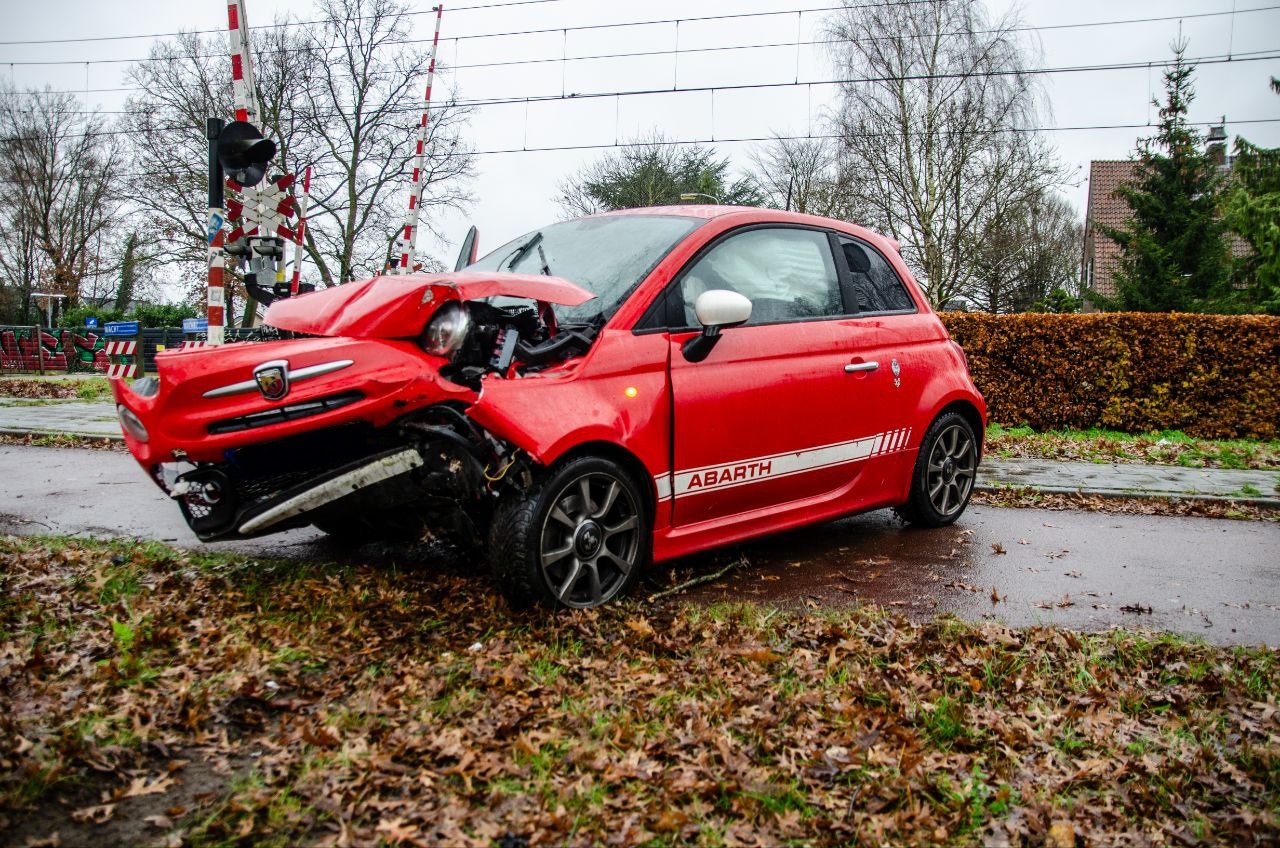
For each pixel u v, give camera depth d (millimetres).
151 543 5180
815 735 3002
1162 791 2818
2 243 47219
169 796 2596
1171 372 12594
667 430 4406
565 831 2477
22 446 9859
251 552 5109
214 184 8438
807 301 5246
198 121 29969
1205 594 4949
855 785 2758
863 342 5461
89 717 2938
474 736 2922
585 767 2777
